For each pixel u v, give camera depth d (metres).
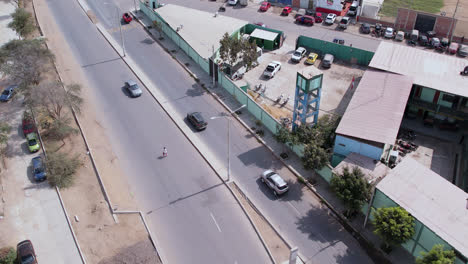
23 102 58.69
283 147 51.94
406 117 57.09
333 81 65.25
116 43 75.50
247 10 88.69
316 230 41.62
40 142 52.81
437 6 90.44
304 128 48.41
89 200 44.88
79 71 67.50
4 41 76.38
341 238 40.81
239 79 65.44
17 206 44.31
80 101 55.53
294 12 88.12
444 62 59.19
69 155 50.66
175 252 39.22
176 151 51.66
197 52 68.12
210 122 56.38
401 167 41.66
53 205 44.41
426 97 55.34
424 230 35.53
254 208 43.91
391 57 60.56
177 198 45.09
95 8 88.31
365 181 39.84
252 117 57.19
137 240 40.34
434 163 49.59
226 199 44.94
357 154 46.41
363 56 68.19
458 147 51.97
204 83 64.44
